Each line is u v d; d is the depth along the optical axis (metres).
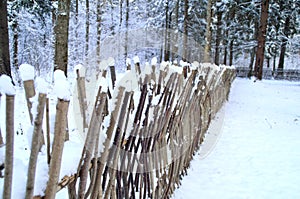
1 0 6.48
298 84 17.88
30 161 1.00
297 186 3.47
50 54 14.07
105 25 19.28
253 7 19.50
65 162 1.27
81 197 1.35
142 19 22.77
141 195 2.29
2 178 1.18
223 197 3.17
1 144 1.27
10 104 0.96
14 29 14.01
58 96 1.06
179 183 3.36
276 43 21.02
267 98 11.07
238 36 21.00
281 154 4.56
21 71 1.16
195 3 20.95
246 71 23.25
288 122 6.91
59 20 6.95
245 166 4.03
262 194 3.27
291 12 20.67
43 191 1.09
